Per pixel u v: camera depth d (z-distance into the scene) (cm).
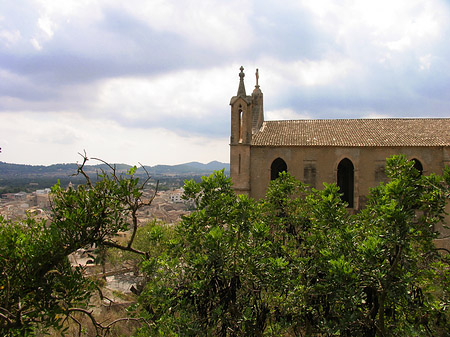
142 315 1191
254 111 3991
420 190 1210
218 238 1180
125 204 1024
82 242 966
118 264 5072
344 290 1050
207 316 1219
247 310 1153
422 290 1312
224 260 1207
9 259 889
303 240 1529
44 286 931
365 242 1123
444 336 1242
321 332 1169
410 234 1095
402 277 1100
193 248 1306
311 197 1569
